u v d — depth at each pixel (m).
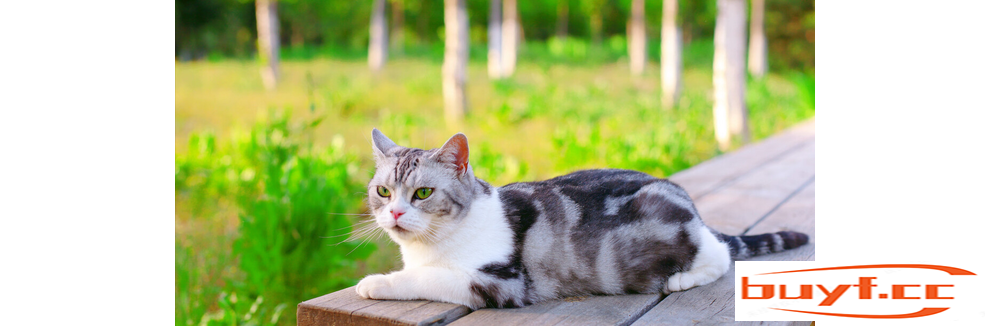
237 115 12.02
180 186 7.01
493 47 19.89
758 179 5.20
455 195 2.45
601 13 31.55
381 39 20.58
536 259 2.48
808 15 28.00
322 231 4.55
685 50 28.16
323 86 14.48
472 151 8.69
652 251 2.57
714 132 11.09
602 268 2.54
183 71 18.44
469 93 15.55
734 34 9.89
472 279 2.35
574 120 11.41
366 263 5.28
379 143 2.75
